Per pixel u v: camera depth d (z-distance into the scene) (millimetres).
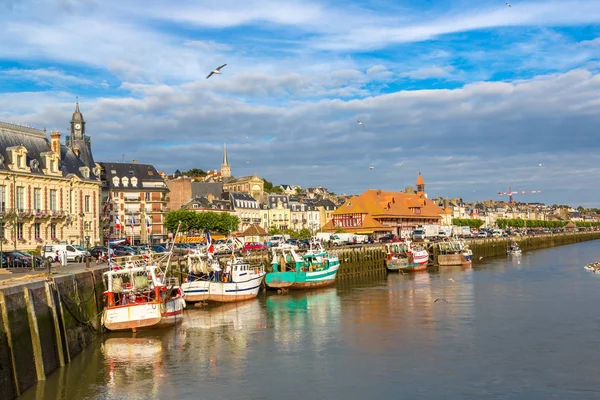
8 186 77375
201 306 60812
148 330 46594
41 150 88000
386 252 107000
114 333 45844
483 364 37031
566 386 32750
